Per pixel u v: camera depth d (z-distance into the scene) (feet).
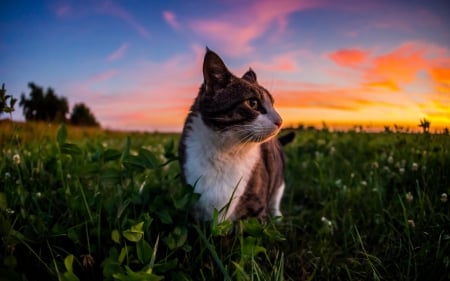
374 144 2.93
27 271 1.22
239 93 1.58
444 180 1.80
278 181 2.08
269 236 1.33
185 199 1.38
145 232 1.31
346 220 1.85
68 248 1.30
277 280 1.21
